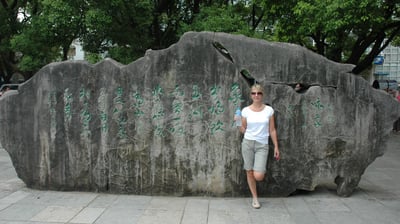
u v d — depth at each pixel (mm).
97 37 10680
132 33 11359
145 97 5000
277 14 10422
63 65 5164
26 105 5277
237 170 4957
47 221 4145
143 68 4992
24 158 5340
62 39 10805
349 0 7770
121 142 5082
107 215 4324
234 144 4930
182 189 5031
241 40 4883
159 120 4996
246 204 4703
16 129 5324
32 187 5379
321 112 4926
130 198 4953
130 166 5098
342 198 5000
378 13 8367
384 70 31688
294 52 4887
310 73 4906
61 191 5270
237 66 4879
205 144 4961
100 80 5090
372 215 4359
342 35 10570
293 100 4895
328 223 4117
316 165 4984
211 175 4980
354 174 5016
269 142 4934
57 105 5199
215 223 4090
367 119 4961
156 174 5051
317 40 12227
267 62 4879
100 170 5164
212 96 4914
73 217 4266
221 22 9672
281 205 4688
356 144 4973
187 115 4953
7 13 14039
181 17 13055
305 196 5059
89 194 5129
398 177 6324
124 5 10188
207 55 4898
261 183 4988
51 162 5266
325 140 4949
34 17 11195
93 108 5129
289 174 4969
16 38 11336
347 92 4930
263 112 4484
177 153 4996
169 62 4945
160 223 4094
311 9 8695
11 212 4426
